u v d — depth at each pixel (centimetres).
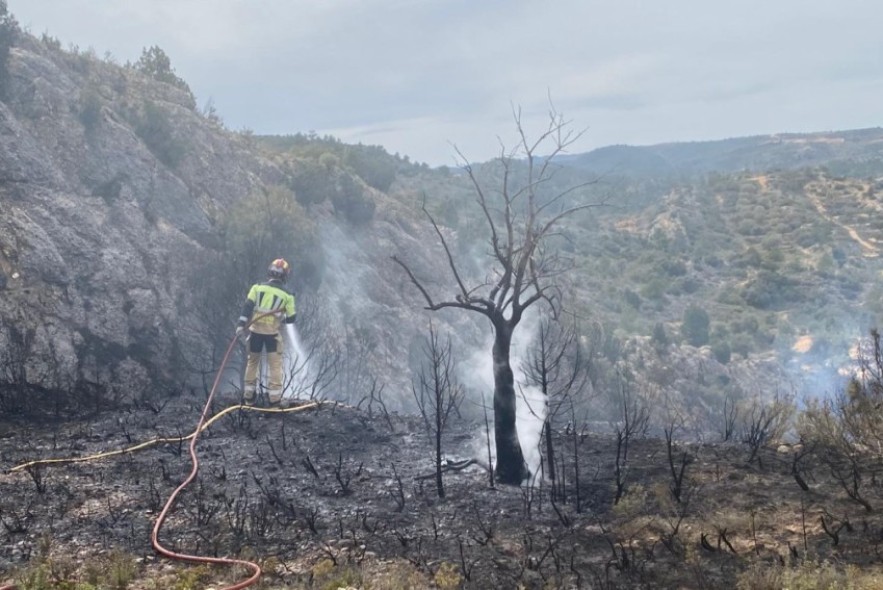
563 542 682
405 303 3006
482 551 668
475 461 909
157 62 3259
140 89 2825
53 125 2131
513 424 848
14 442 983
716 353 6656
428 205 4919
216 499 802
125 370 1666
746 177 16225
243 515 754
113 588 603
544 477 859
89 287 1761
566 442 991
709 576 589
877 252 11825
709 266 11112
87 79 2534
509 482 841
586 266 8750
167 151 2466
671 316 8431
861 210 13788
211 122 3100
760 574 568
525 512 753
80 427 1059
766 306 9662
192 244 2116
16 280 1609
